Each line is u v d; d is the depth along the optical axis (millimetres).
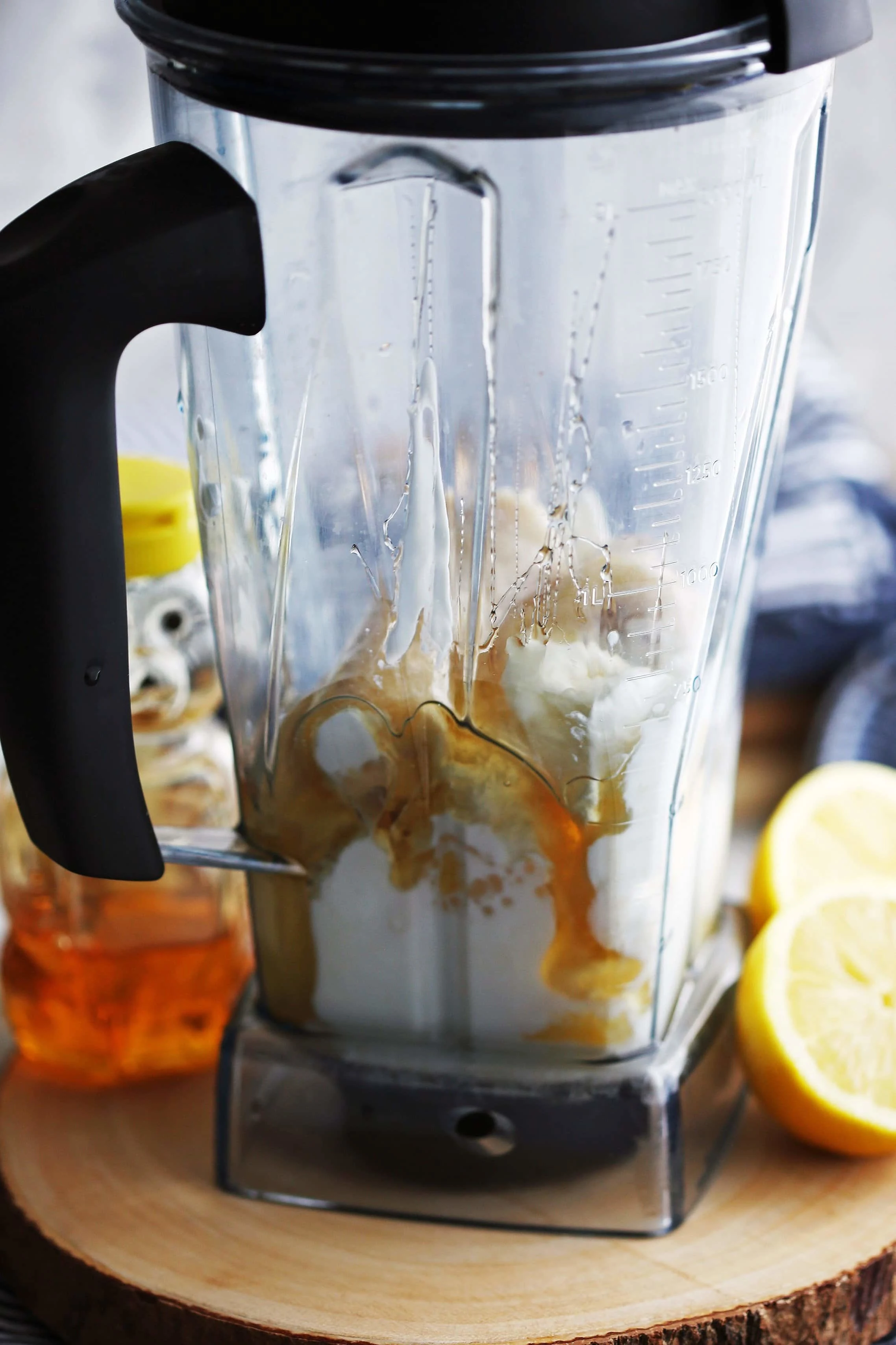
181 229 620
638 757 676
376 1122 723
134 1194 739
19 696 652
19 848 769
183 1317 694
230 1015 747
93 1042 781
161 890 771
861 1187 735
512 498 656
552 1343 679
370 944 708
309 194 631
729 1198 732
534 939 699
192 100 636
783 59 615
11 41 1199
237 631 689
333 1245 717
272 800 696
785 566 985
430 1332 684
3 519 635
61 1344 725
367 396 650
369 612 670
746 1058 744
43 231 620
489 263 632
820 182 666
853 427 1094
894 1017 743
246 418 662
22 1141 761
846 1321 704
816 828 823
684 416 652
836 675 987
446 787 683
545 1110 710
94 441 634
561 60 602
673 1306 691
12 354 619
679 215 630
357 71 604
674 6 604
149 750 767
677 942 715
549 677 669
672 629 670
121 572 652
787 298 667
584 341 641
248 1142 735
